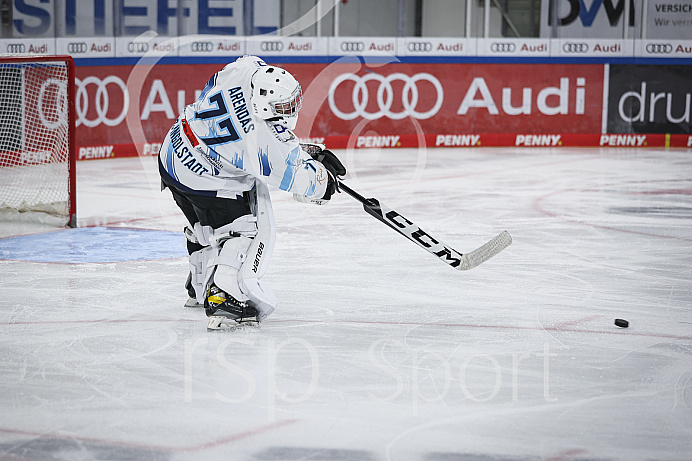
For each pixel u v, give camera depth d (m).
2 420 5.38
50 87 17.23
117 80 22.19
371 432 5.23
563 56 25.80
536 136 26.02
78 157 21.59
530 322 7.94
